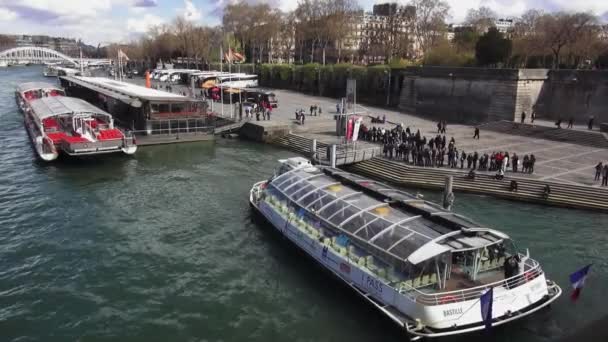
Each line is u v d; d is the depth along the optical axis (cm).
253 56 13988
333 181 2883
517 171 3912
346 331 1919
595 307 2053
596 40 7781
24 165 4444
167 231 2883
